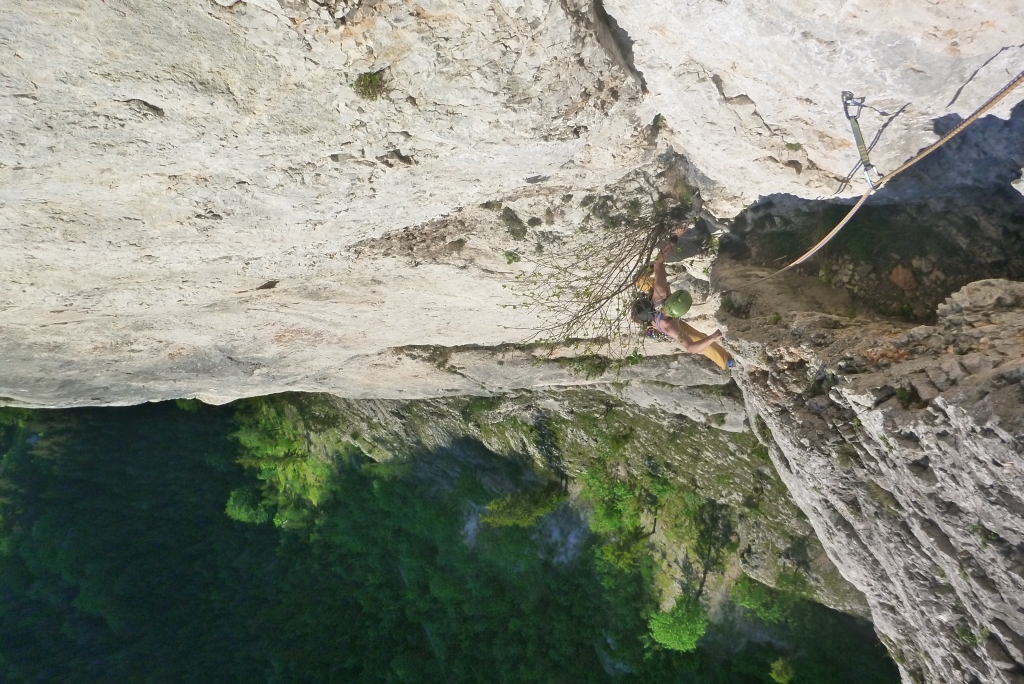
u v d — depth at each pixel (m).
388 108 4.55
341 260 6.76
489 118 4.73
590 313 7.21
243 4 3.63
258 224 5.67
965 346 4.91
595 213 6.14
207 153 4.68
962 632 5.98
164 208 5.27
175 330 8.51
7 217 5.13
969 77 4.05
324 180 5.17
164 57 3.92
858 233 6.05
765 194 5.82
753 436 10.06
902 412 4.97
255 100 4.29
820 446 6.04
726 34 4.13
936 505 5.22
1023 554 4.73
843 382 5.45
